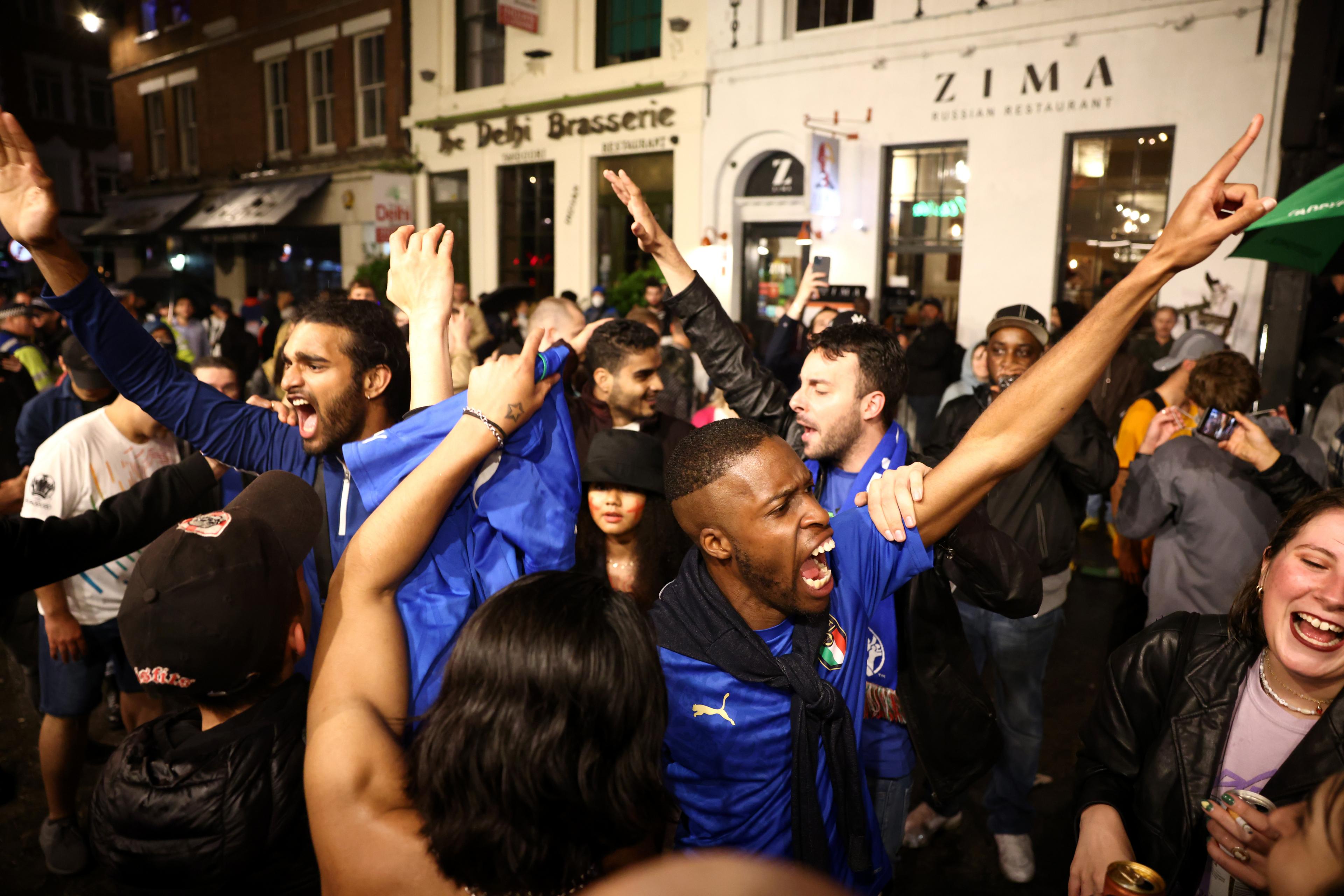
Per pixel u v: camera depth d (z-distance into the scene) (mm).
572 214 11289
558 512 1164
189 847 1068
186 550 1120
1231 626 1387
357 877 899
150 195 17578
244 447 1884
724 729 1251
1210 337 4324
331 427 1656
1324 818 827
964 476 1240
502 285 11562
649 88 10156
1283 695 1312
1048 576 2598
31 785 3262
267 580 1140
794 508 1187
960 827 2996
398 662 1022
